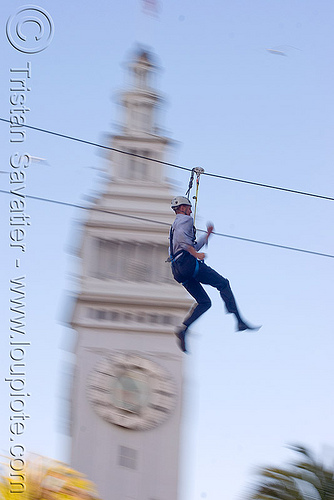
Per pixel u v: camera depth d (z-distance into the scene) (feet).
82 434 192.65
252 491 71.46
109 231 206.90
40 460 65.05
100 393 195.00
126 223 206.80
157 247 206.28
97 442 192.34
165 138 215.92
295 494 70.28
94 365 197.06
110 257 205.57
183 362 197.98
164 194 210.38
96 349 197.98
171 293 202.08
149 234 206.90
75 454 191.11
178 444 192.95
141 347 198.18
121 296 201.46
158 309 200.54
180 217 70.03
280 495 70.64
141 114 219.41
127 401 194.70
